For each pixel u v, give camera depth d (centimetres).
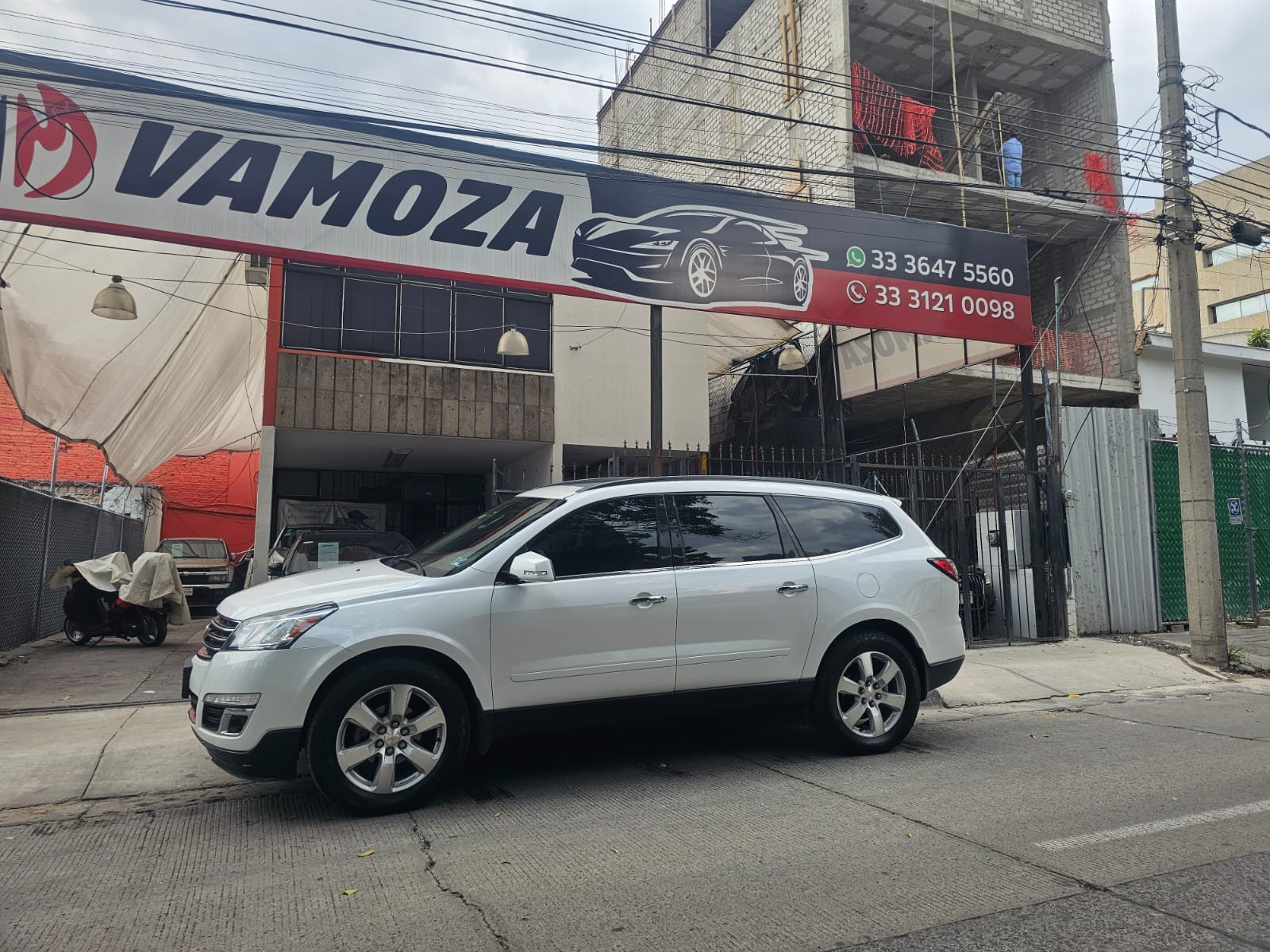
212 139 853
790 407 1697
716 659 538
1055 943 313
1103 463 1198
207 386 1459
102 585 1162
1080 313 2072
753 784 524
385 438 1488
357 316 1452
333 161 896
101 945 319
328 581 505
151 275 1150
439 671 478
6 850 427
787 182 1839
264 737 440
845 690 584
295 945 318
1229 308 3656
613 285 998
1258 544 1357
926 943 314
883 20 1858
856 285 1120
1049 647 1073
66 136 808
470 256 944
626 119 2636
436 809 477
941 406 1886
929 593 616
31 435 2028
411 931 327
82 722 683
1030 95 2142
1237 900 350
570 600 505
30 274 1094
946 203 1834
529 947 314
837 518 612
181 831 454
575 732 650
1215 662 984
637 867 390
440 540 582
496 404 1507
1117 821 451
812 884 370
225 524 2175
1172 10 1051
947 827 442
